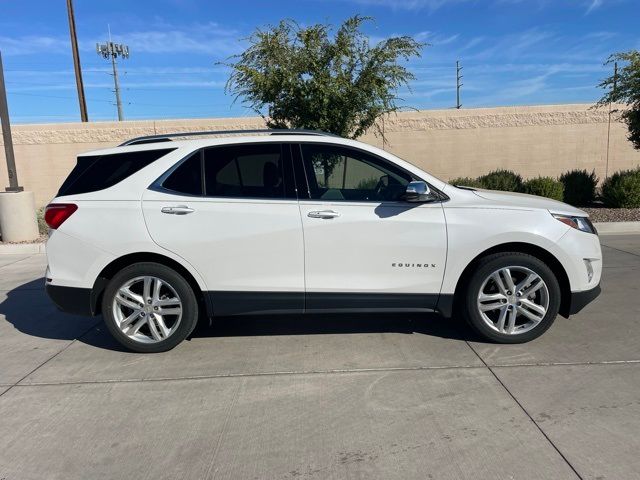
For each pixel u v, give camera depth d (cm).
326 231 452
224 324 553
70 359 471
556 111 1633
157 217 454
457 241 453
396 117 1608
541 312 463
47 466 310
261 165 465
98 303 481
